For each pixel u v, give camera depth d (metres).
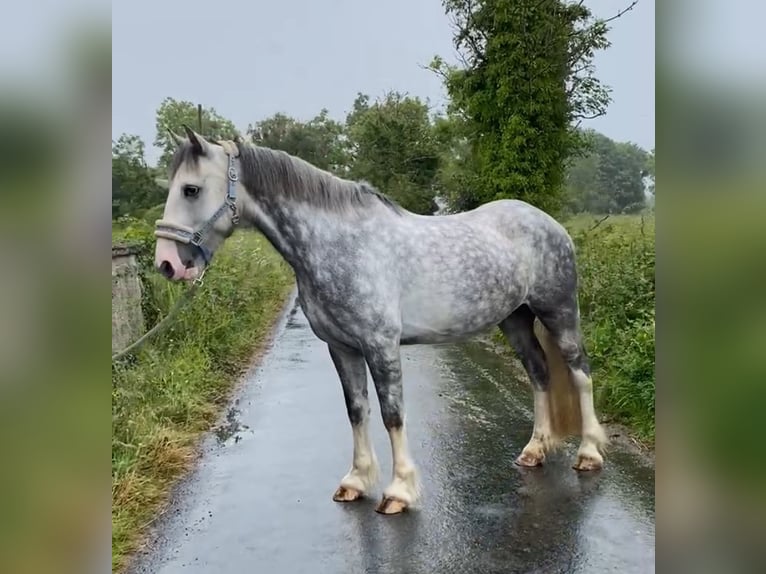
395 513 3.27
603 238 7.12
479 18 7.73
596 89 8.03
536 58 7.44
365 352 3.22
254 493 3.60
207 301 7.11
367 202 3.28
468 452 4.14
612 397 4.77
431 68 10.38
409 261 3.25
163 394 4.91
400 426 3.28
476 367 6.78
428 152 18.23
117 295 5.10
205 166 2.99
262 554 2.93
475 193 8.52
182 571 2.80
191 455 4.21
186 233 2.97
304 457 4.14
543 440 3.89
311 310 3.28
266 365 6.88
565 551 2.85
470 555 2.85
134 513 3.33
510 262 3.51
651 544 2.90
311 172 3.16
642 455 3.99
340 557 2.88
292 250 3.18
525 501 3.38
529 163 7.53
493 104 7.76
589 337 5.71
